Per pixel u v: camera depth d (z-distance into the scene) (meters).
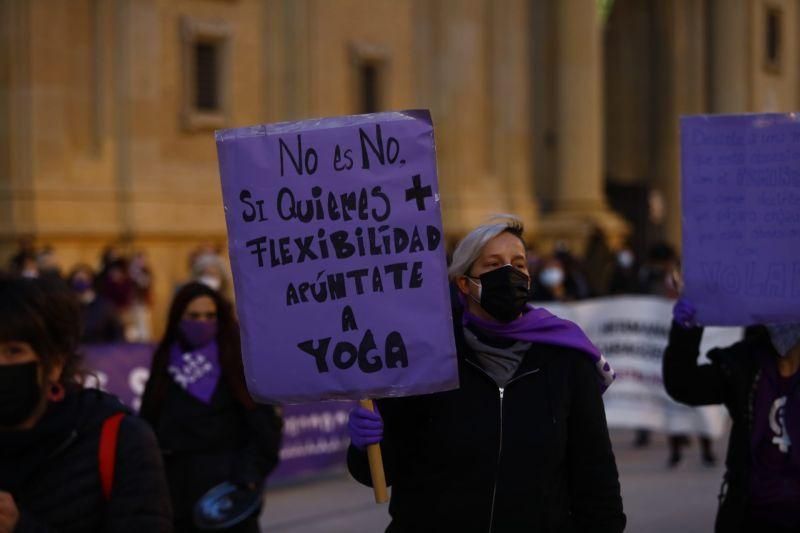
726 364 5.28
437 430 4.18
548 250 28.92
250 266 4.20
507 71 28.83
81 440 3.50
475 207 27.34
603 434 4.27
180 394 6.48
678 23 36.88
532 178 29.72
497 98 28.56
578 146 29.83
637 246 36.94
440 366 4.09
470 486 4.15
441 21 27.14
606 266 24.20
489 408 4.19
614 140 37.34
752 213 5.20
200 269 9.88
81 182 20.45
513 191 28.91
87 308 13.32
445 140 27.08
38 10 19.84
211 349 6.54
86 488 3.48
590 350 4.29
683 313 5.24
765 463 5.18
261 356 4.19
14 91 19.67
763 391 5.20
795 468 5.12
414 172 4.13
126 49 21.02
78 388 3.58
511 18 28.88
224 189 4.21
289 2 23.84
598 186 30.17
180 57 21.95
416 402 4.25
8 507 3.33
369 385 4.12
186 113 21.92
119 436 3.54
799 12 40.84
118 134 21.03
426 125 4.14
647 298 12.91
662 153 36.94
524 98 29.34
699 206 5.24
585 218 29.20
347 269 4.14
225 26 22.62
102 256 19.27
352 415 4.16
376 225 4.14
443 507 4.16
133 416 3.63
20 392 3.38
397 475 4.32
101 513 3.51
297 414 11.73
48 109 19.98
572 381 4.26
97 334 13.18
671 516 10.02
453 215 26.84
